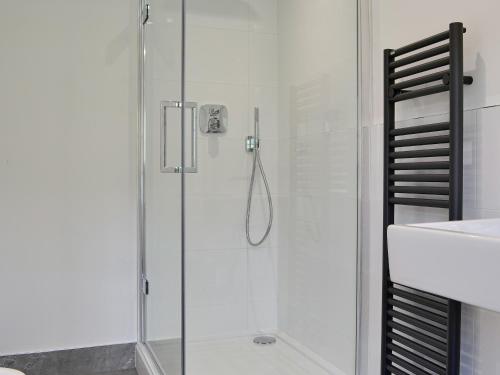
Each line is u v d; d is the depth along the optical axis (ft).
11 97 8.67
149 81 8.74
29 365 8.75
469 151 5.36
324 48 8.41
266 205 9.96
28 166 8.77
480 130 5.21
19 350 8.73
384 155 6.45
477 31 5.27
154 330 8.31
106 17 9.18
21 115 8.73
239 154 9.70
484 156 5.16
